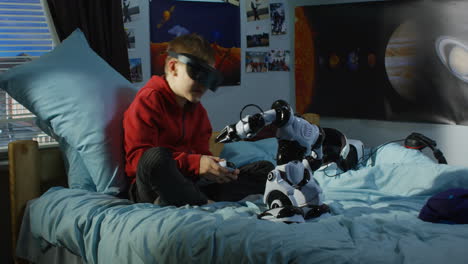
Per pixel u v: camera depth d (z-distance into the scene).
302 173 1.40
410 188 1.76
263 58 3.19
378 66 3.02
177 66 1.70
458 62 2.71
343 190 1.77
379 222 1.29
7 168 2.28
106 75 1.98
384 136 3.09
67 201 1.65
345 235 1.16
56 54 2.00
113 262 1.35
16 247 1.87
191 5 2.90
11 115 2.44
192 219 1.29
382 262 0.95
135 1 2.73
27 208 1.86
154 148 1.53
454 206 1.28
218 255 1.13
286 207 1.31
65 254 1.67
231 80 3.06
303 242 1.07
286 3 3.26
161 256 1.23
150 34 2.79
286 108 1.35
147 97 1.75
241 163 2.29
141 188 1.58
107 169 1.77
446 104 2.79
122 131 1.84
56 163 2.12
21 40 2.47
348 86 3.15
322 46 3.21
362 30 3.06
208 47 1.70
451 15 2.72
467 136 2.75
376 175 1.87
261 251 1.06
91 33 2.39
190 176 1.61
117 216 1.45
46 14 2.50
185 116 1.87
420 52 2.85
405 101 2.94
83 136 1.79
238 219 1.26
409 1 2.87
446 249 1.01
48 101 1.83
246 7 3.10
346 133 3.26
